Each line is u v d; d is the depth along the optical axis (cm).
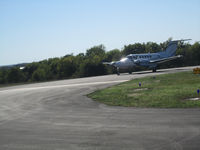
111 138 675
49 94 2009
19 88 3091
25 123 948
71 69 8325
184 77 2491
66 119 979
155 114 968
